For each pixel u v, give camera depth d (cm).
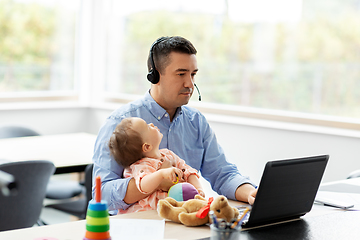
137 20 421
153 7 407
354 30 297
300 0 321
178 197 133
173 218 121
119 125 149
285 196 120
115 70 446
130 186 139
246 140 335
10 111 392
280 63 337
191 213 119
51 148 284
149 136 147
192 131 175
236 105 364
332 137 291
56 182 296
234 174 167
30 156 257
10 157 252
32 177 215
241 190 153
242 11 352
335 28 306
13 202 212
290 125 320
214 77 374
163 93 164
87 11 454
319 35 314
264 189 115
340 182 183
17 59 413
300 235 112
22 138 316
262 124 327
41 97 432
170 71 159
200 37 378
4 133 316
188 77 161
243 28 354
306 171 123
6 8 400
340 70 307
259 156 328
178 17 390
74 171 242
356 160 282
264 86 347
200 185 151
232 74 363
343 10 301
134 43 426
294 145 309
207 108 376
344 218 129
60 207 256
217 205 117
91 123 448
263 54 345
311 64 321
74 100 458
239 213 128
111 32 443
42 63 432
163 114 168
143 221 123
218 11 366
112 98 447
